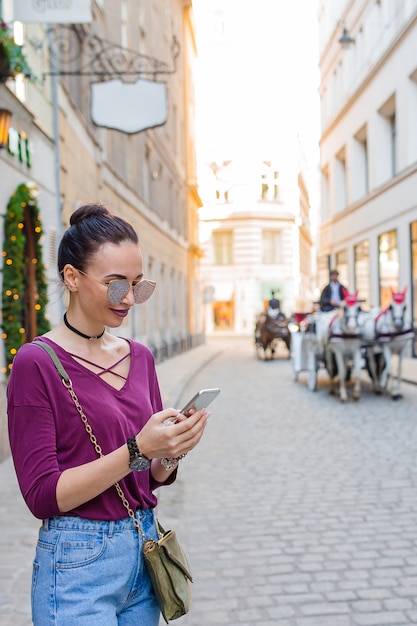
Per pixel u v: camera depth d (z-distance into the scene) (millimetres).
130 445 1539
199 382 15398
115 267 1671
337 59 27156
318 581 3834
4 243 7004
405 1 18000
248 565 4102
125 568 1665
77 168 11445
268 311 22453
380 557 4184
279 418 9758
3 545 4344
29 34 8406
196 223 36406
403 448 7348
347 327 10703
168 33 25734
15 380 1616
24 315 8031
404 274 18781
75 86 12289
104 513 1653
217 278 46812
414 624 3281
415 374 14273
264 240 47031
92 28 13406
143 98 10703
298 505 5355
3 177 6965
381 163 21484
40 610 1600
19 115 7605
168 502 5535
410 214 18125
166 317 24141
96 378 1703
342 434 8305
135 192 18125
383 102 20500
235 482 6148
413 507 5211
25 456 1566
